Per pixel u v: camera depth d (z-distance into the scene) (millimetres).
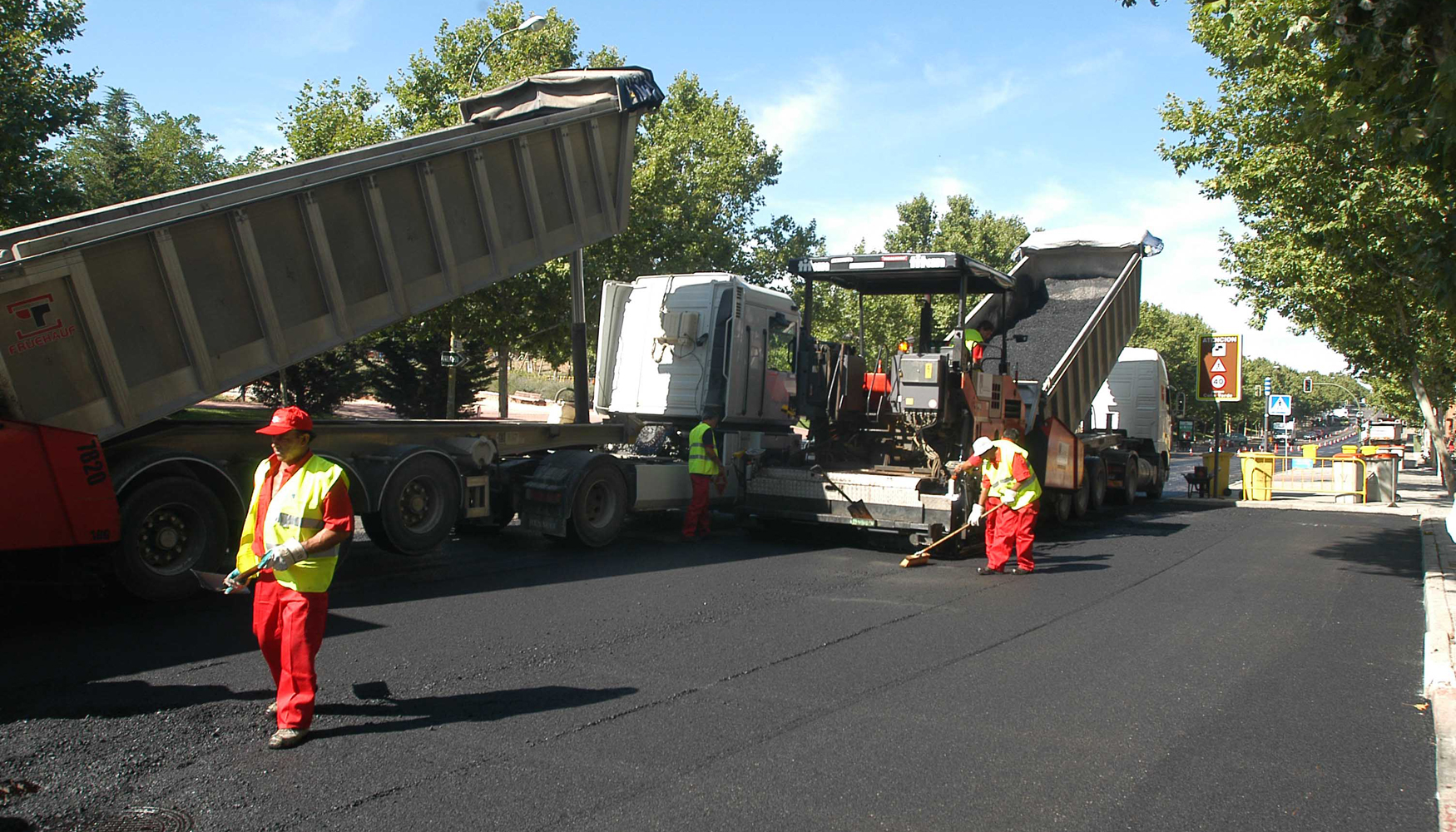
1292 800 4160
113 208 7285
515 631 6871
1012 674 6055
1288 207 18609
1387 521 16219
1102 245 15461
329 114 27094
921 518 10555
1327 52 9078
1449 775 4414
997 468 9859
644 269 27938
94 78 22766
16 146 21016
